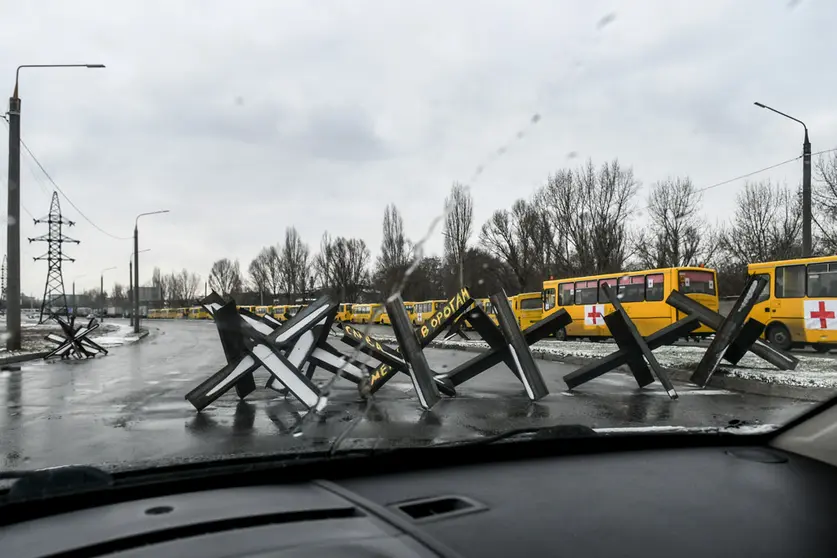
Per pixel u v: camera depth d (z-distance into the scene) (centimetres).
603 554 165
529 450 278
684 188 3878
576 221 3759
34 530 178
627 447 291
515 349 901
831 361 1303
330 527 178
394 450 255
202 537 169
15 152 1905
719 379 1057
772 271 1803
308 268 5188
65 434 649
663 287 2203
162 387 1088
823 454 268
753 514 198
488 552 163
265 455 251
